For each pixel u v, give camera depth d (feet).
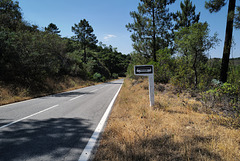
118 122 14.03
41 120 15.94
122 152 8.64
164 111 17.08
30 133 12.22
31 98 33.17
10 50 37.96
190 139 9.82
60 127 13.73
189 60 32.81
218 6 28.81
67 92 46.37
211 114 15.40
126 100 25.99
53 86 52.70
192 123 13.20
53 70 50.06
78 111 20.21
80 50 175.73
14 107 23.03
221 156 7.82
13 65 40.42
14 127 13.67
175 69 35.58
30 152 9.12
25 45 42.34
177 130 11.35
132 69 70.23
